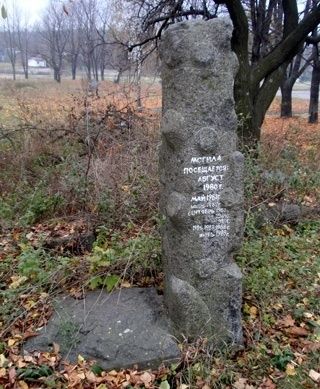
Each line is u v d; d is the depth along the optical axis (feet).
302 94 138.31
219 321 10.91
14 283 13.00
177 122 9.70
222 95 9.76
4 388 9.75
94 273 13.03
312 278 14.02
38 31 97.30
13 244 15.79
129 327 10.98
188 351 10.48
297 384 10.01
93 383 9.84
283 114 67.10
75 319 11.30
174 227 10.57
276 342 11.25
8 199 18.79
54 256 14.71
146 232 14.79
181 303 10.61
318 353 10.94
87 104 24.18
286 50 26.61
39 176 20.35
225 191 10.27
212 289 10.74
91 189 17.89
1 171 21.08
